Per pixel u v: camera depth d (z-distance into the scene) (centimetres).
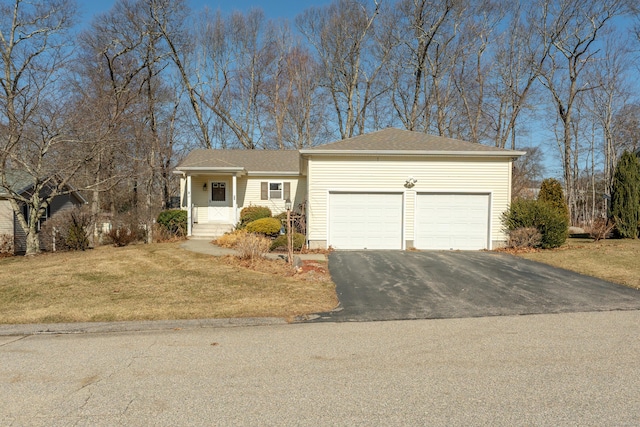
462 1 2667
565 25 2645
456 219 1421
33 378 397
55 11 1498
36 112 1363
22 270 978
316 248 1398
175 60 2817
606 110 3014
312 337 526
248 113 3250
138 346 495
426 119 2881
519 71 2792
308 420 310
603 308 665
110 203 2264
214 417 316
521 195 2652
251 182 2012
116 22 2253
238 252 1194
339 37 3041
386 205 1420
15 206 1478
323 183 1415
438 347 481
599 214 3425
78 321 595
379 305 696
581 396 345
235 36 3164
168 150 2681
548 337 514
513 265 1066
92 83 1862
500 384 371
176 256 1191
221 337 530
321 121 3222
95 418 316
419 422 304
